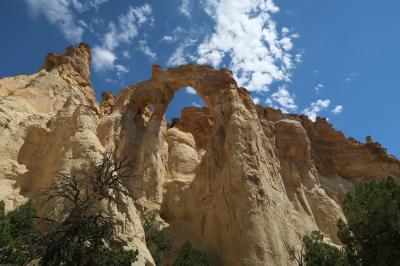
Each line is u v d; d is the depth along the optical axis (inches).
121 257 792.3
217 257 1363.2
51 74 1935.3
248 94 1841.8
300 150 1962.4
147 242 1300.4
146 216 1503.4
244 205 1396.4
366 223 835.4
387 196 833.5
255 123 1732.3
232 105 1710.1
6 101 1529.3
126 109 1955.0
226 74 1845.5
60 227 669.3
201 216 1524.4
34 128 1411.2
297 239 1432.1
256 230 1326.3
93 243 708.0
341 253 1012.5
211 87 1830.7
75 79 2076.8
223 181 1525.6
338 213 1752.0
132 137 1854.1
